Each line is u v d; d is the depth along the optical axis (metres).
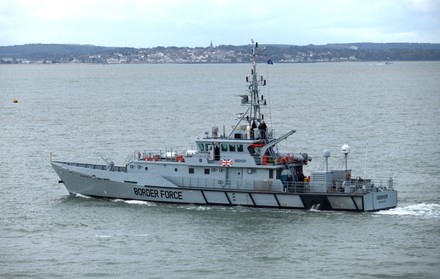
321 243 134.00
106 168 174.00
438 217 148.88
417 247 131.00
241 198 158.25
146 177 164.00
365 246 132.00
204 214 153.75
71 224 147.62
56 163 172.75
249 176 159.25
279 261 125.56
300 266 123.12
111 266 123.81
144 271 121.50
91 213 155.75
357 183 156.62
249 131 160.38
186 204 161.75
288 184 156.88
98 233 141.50
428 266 122.19
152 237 138.75
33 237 139.38
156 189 163.00
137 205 162.25
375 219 147.75
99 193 168.88
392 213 152.38
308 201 154.25
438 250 129.38
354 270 120.94
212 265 124.06
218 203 159.88
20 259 127.25
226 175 160.88
